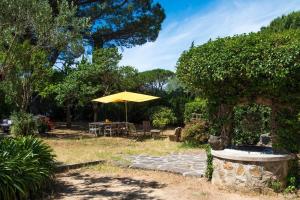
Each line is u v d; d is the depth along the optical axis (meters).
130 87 26.19
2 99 23.58
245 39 7.53
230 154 8.22
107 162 11.76
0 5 8.73
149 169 10.57
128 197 7.86
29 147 8.56
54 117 30.70
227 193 7.99
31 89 18.50
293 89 7.97
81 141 17.52
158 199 7.67
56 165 10.55
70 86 21.42
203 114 16.48
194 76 8.27
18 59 12.64
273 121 8.48
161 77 29.80
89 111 30.52
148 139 18.94
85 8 26.48
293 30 7.94
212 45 7.99
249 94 8.23
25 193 7.31
